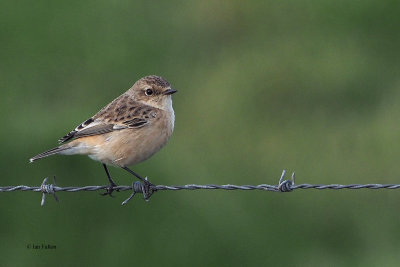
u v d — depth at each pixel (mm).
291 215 16719
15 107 18859
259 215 16547
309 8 21531
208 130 18719
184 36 21547
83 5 21719
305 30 21172
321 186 11211
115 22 21594
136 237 15742
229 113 19172
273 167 17875
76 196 15992
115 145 12062
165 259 15609
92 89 19969
